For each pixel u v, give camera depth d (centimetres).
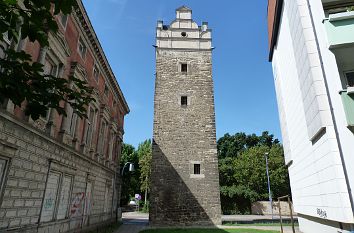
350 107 927
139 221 2808
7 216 859
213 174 2239
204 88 2517
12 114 854
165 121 2383
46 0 318
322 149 1122
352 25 995
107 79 2100
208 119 2405
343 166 956
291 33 1433
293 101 1622
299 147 1559
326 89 1048
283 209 4344
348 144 955
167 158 2273
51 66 1195
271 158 4725
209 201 2166
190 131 2361
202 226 2089
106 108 2036
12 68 342
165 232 1750
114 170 2450
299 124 1524
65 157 1304
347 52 1016
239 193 4269
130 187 5281
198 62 2614
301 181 1555
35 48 1034
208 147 2317
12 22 315
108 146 2222
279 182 4600
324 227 1259
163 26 2767
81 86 423
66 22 1298
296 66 1391
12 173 883
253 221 2702
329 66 1033
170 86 2509
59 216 1271
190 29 2727
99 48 1777
